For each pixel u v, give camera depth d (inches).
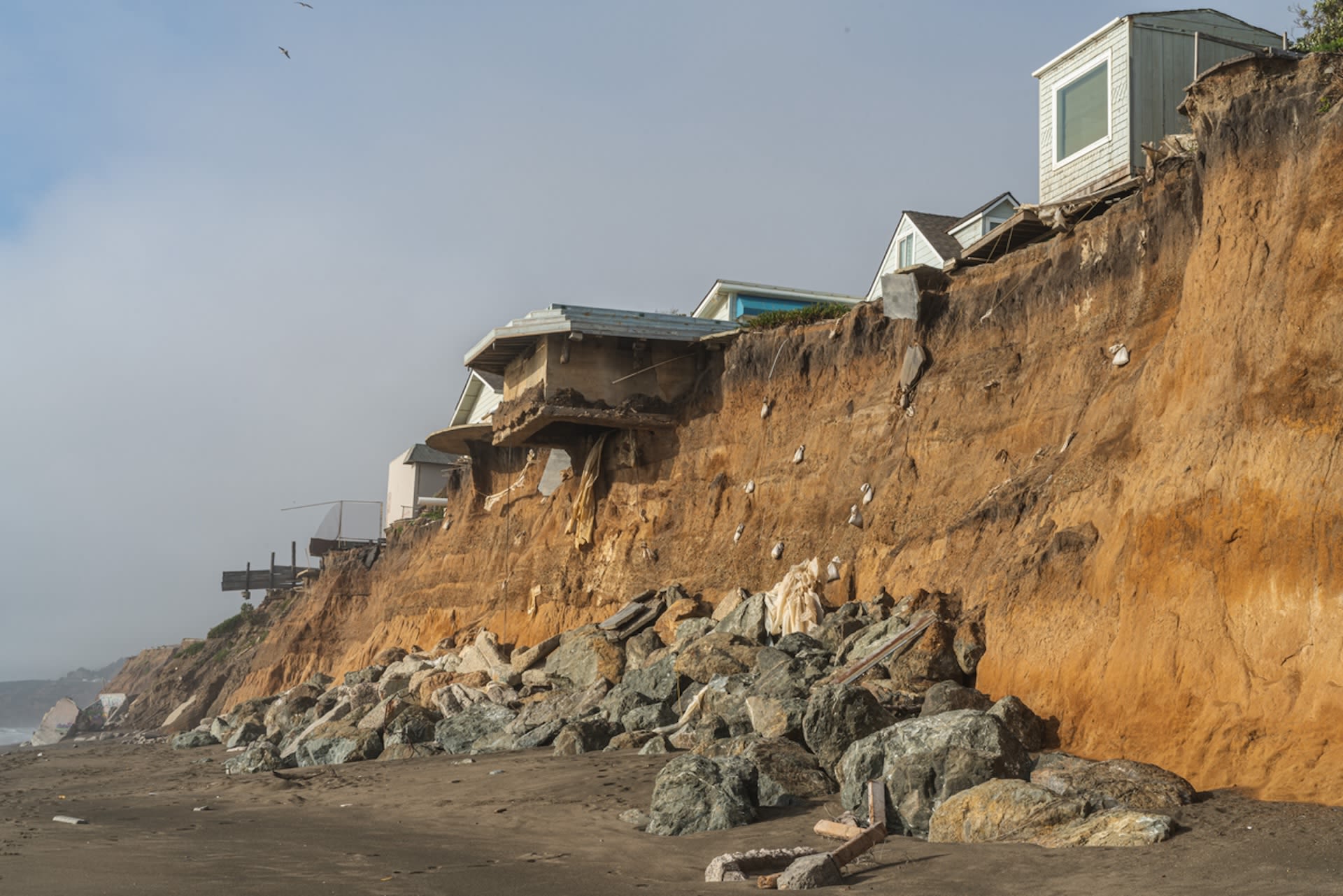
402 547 2018.9
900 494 897.5
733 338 1154.0
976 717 519.8
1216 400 581.3
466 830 594.9
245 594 2933.1
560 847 519.8
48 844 587.8
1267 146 608.1
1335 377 518.0
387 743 1005.8
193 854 535.2
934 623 697.6
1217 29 979.3
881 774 520.4
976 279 937.5
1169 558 562.9
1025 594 651.5
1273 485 523.5
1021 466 803.4
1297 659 485.1
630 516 1214.3
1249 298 585.0
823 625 841.5
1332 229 546.0
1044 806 444.5
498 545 1494.8
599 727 841.5
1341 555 482.0
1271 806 426.3
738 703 757.3
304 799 786.8
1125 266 792.3
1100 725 551.8
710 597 1050.1
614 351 1175.6
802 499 1016.2
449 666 1272.1
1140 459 629.9
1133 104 935.0
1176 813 434.9
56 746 2060.8
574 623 1216.8
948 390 904.3
